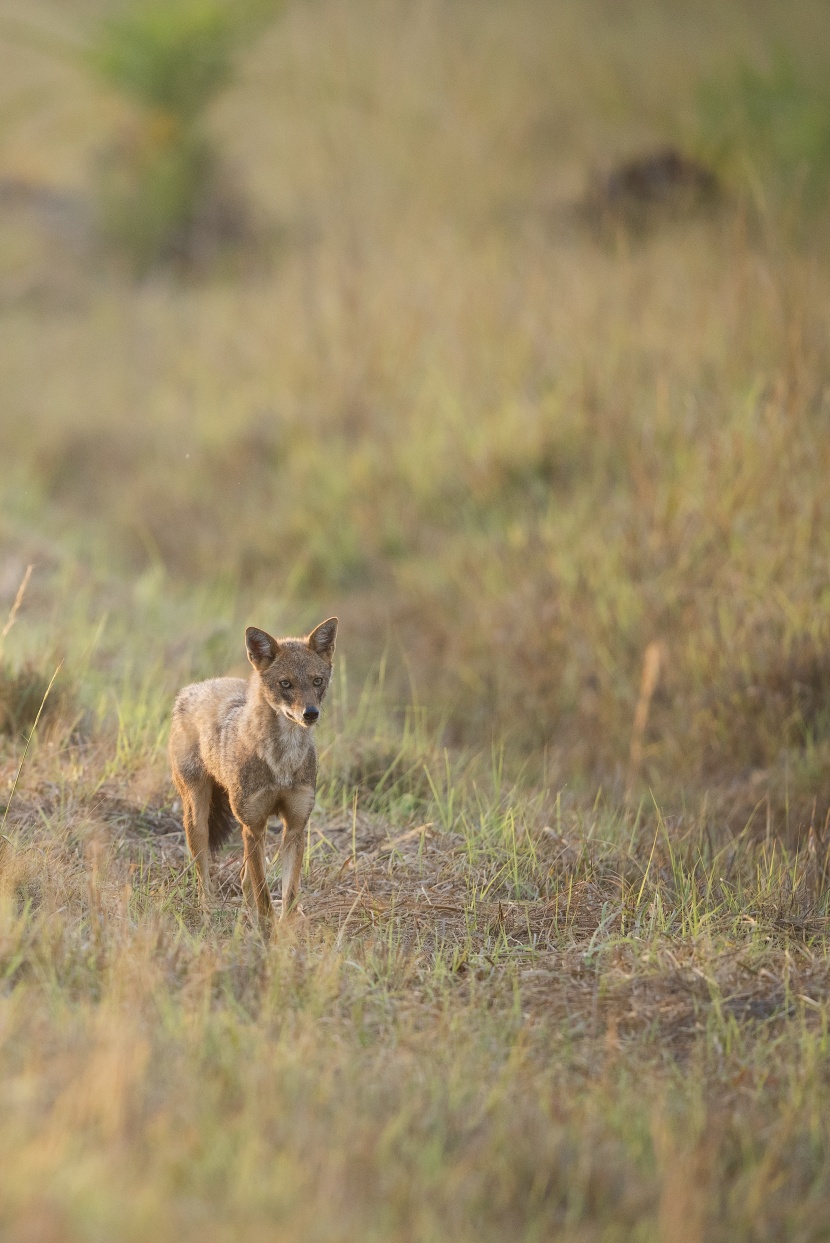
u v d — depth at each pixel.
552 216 28.67
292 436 23.31
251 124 37.44
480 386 22.16
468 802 11.85
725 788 13.61
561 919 9.83
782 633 14.79
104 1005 7.25
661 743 14.37
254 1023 7.58
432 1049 7.66
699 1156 6.60
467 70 33.53
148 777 11.22
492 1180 6.34
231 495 22.75
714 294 21.66
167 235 35.19
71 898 9.04
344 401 23.28
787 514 15.86
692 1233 5.85
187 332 29.69
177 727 10.07
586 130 31.78
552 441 20.12
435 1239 5.60
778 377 17.78
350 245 26.66
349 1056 7.30
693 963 8.95
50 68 42.34
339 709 14.07
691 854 11.13
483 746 14.99
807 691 14.15
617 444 19.42
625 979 8.77
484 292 23.84
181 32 35.78
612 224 26.25
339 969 8.41
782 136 26.64
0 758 11.19
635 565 16.42
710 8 34.75
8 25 42.50
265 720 9.16
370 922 9.49
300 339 25.62
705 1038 8.22
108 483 24.34
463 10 36.41
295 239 32.47
